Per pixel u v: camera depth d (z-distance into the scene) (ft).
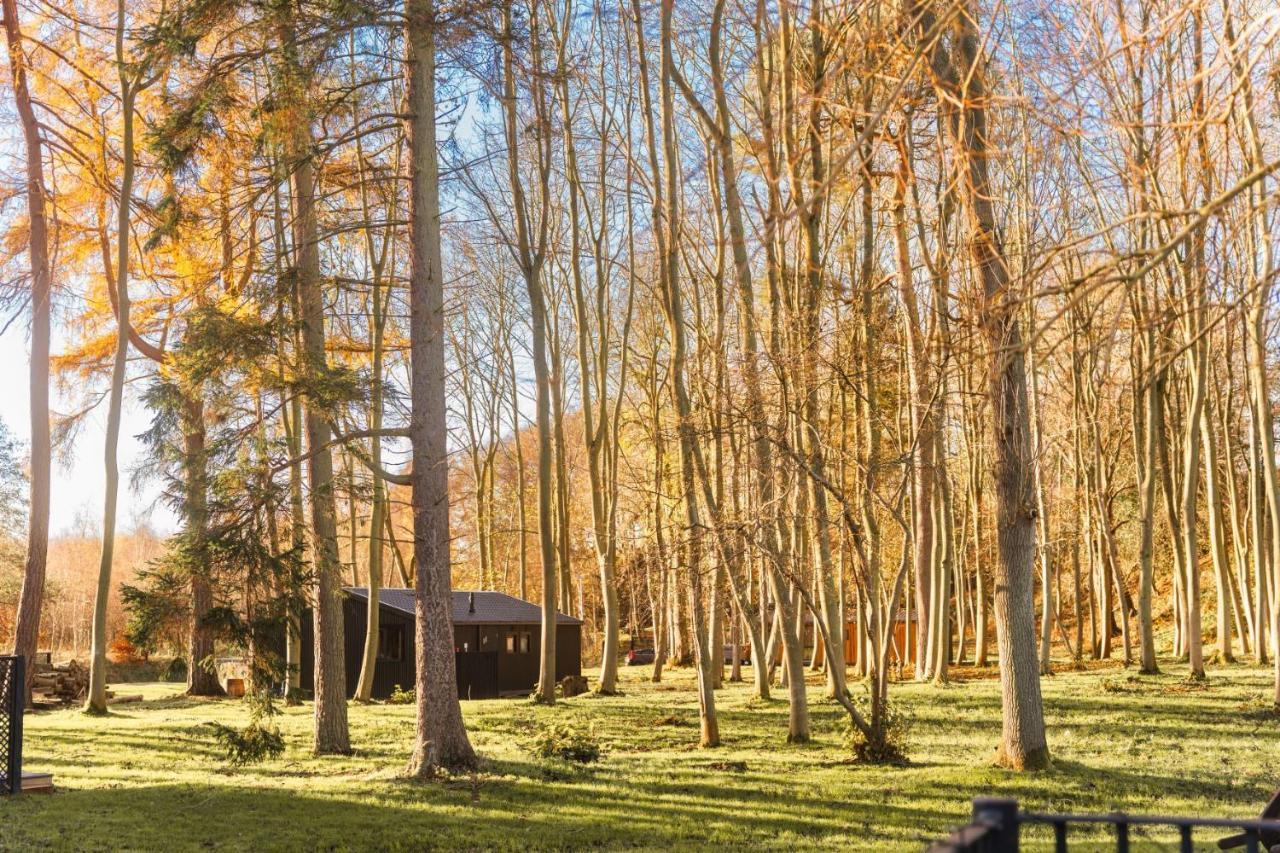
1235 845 22.86
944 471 103.86
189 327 54.80
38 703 96.73
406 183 76.89
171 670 54.39
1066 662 127.13
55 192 90.89
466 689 112.57
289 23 50.93
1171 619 165.07
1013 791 46.80
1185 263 20.35
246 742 53.88
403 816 43.42
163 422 54.70
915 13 19.44
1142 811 42.70
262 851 37.29
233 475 52.49
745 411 60.03
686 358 70.69
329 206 65.62
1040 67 19.43
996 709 78.18
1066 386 104.12
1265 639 103.55
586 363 109.50
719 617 116.37
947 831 40.01
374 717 82.12
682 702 94.99
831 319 73.15
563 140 106.32
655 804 46.32
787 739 66.44
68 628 221.05
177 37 50.47
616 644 108.27
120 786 49.67
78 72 87.25
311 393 55.01
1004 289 18.17
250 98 64.23
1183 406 127.13
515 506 203.82
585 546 186.80
